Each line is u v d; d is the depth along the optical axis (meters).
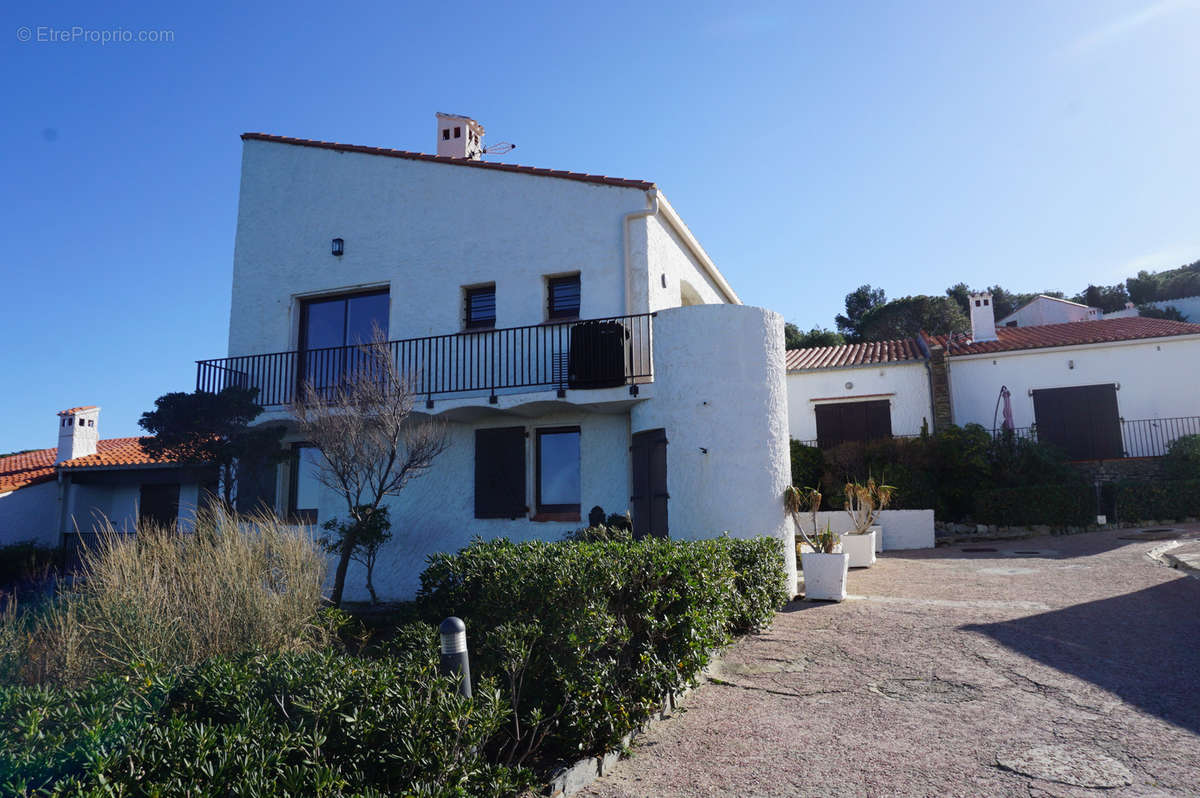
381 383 10.45
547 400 10.73
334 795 2.87
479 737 3.69
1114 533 15.27
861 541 13.04
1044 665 6.27
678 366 10.02
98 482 19.98
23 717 2.80
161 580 5.61
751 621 7.63
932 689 5.84
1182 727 4.82
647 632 5.53
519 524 11.50
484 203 12.70
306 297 13.93
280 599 6.05
